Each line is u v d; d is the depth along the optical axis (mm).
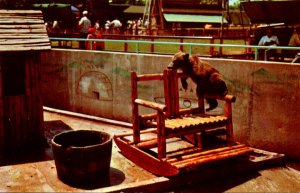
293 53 10602
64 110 10914
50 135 8477
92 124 9578
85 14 14055
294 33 11164
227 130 6711
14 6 20938
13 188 5602
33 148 7484
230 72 7746
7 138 7215
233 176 6418
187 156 6016
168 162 5781
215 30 19516
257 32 12047
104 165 5891
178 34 18156
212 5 35406
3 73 7172
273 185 6109
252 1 12109
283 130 7113
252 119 7527
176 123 6180
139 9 39875
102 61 9828
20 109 7262
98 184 5801
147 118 6871
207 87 6832
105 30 16578
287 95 6992
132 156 6777
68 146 5883
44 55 11102
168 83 6738
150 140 6867
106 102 9914
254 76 7391
